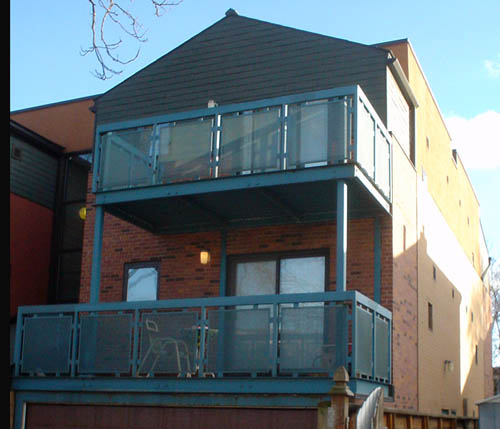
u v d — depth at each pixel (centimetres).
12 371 1120
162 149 1187
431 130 1691
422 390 1364
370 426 805
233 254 1313
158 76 1522
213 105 1377
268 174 1093
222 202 1200
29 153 1664
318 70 1373
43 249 1666
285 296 981
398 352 1201
